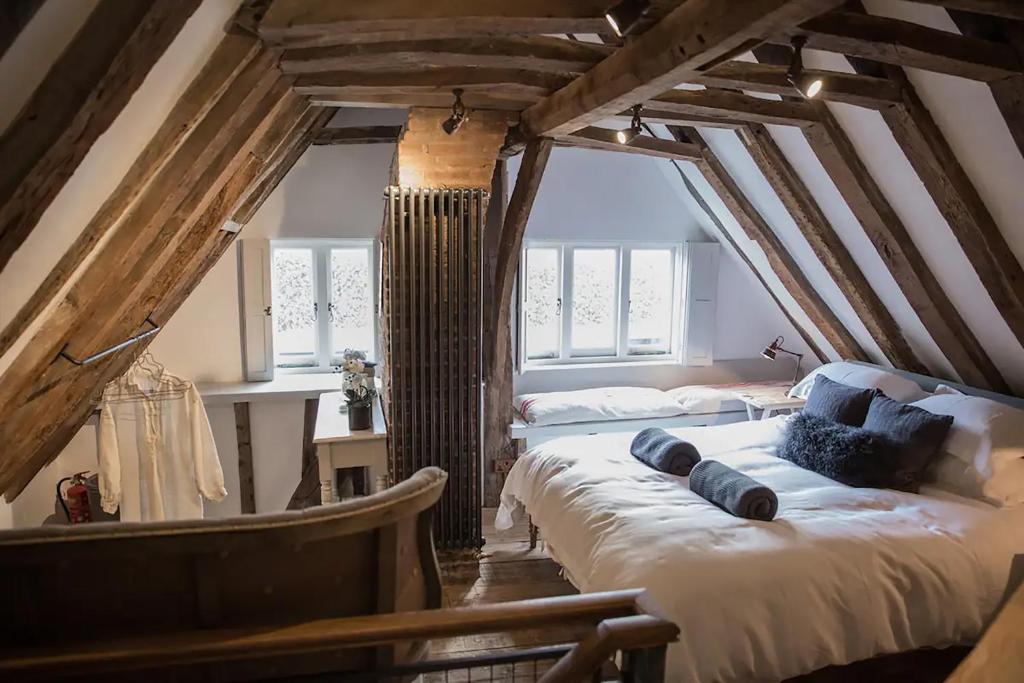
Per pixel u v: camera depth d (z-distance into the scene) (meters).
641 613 1.47
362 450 3.64
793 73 2.39
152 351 4.45
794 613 2.46
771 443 4.00
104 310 2.55
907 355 4.44
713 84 2.87
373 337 4.88
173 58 1.66
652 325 5.65
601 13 2.18
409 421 3.68
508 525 3.93
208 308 4.48
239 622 1.35
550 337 5.44
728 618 2.40
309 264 4.74
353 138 4.50
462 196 3.56
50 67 1.35
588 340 5.53
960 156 2.98
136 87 1.44
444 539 3.84
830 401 3.95
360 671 1.47
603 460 3.60
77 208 1.74
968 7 2.02
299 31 2.00
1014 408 3.37
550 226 5.17
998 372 3.89
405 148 3.52
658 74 2.39
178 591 1.30
